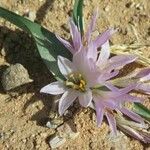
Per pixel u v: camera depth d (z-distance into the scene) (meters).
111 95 0.26
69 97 0.27
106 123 0.28
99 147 0.28
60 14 0.31
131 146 0.28
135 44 0.30
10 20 0.28
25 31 0.30
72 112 0.28
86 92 0.27
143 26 0.31
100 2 0.32
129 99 0.26
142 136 0.28
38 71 0.29
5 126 0.28
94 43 0.27
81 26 0.29
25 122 0.28
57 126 0.28
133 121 0.28
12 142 0.27
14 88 0.28
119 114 0.28
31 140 0.27
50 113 0.28
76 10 0.29
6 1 0.31
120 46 0.29
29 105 0.28
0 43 0.30
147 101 0.29
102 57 0.27
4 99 0.28
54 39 0.28
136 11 0.32
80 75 0.27
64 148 0.27
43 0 0.31
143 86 0.27
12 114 0.28
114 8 0.32
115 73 0.26
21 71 0.28
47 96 0.28
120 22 0.31
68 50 0.28
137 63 0.29
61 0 0.31
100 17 0.31
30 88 0.28
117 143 0.28
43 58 0.28
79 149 0.27
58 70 0.28
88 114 0.28
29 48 0.30
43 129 0.28
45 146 0.27
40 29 0.28
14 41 0.30
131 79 0.28
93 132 0.28
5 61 0.29
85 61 0.26
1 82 0.29
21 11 0.31
